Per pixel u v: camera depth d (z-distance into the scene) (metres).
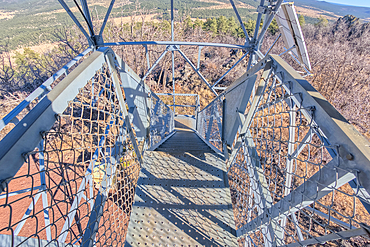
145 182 2.18
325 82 14.00
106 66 1.40
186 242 1.67
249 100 2.16
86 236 1.21
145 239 1.68
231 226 1.80
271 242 1.17
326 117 0.76
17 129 0.70
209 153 2.59
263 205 1.32
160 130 4.43
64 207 5.88
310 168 8.40
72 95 0.96
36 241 0.91
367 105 11.47
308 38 20.02
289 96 1.04
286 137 7.83
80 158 7.05
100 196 1.42
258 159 1.58
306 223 6.88
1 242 0.78
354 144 0.64
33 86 9.55
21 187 6.37
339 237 0.67
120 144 1.74
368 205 0.67
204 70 17.28
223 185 2.18
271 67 1.29
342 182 0.74
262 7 2.65
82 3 2.24
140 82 2.30
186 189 2.12
